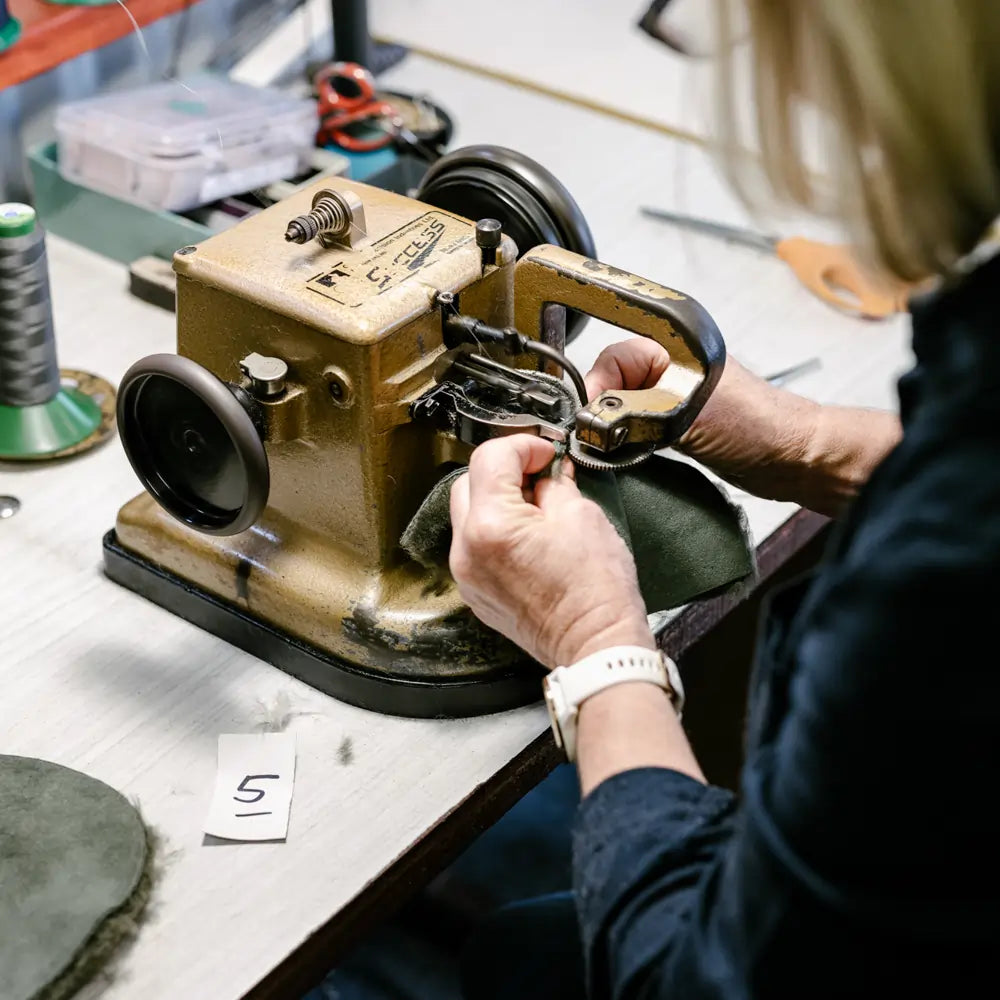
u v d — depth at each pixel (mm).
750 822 575
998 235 588
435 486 926
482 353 932
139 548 1052
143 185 1403
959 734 500
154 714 963
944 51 492
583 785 735
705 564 926
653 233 1536
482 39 1944
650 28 1153
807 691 547
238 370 940
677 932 630
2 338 1144
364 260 921
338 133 1584
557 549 783
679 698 773
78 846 833
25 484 1170
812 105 558
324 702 976
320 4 1801
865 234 558
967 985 530
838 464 1014
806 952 549
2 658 1002
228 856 863
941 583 500
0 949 771
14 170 1514
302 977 822
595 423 829
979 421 516
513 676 955
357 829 885
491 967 1066
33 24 1501
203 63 1690
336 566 964
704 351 871
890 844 520
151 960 798
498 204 1122
